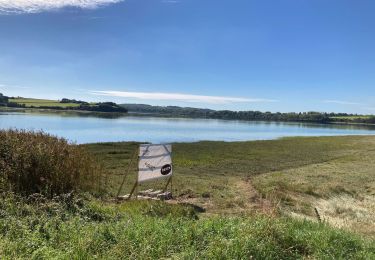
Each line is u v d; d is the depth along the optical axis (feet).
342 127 473.26
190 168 72.95
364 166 86.02
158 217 31.63
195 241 21.99
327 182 62.64
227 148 116.06
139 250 19.97
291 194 50.90
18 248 18.90
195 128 272.92
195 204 42.55
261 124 472.03
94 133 185.98
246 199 46.26
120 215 29.60
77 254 18.57
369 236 34.96
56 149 39.22
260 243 21.62
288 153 110.63
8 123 217.15
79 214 27.37
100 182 45.78
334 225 37.22
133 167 67.97
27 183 34.76
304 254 22.94
